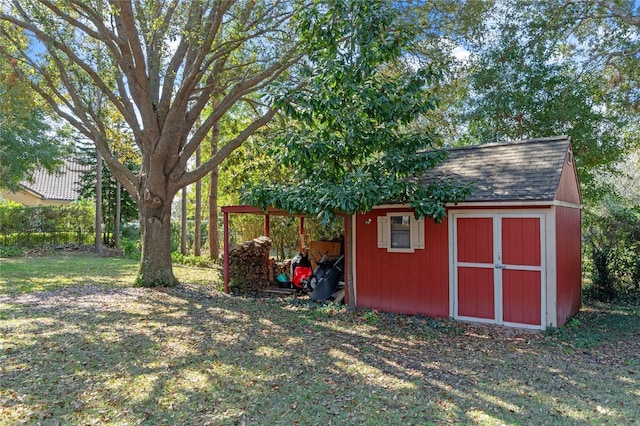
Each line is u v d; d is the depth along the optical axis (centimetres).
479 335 714
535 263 755
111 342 637
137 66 967
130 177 1124
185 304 927
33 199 2734
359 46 749
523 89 1287
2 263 1548
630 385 486
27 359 557
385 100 725
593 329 759
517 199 743
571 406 429
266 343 647
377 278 913
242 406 428
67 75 1079
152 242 1124
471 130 1423
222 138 1880
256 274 1105
